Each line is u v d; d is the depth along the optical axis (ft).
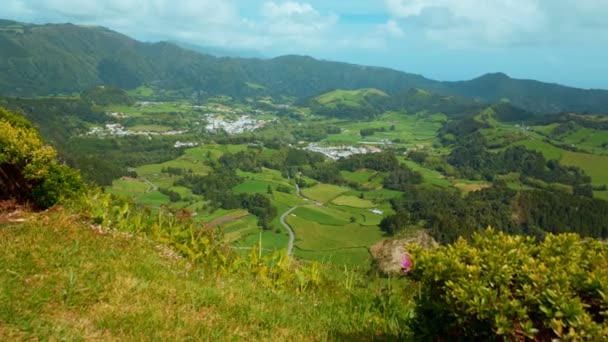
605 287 13.10
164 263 25.44
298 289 26.55
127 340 16.39
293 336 19.47
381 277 31.24
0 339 14.83
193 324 18.34
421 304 16.40
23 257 21.08
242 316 20.26
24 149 30.66
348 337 20.24
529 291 13.75
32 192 30.94
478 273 14.85
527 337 13.65
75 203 31.78
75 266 21.57
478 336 14.58
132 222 31.83
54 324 16.31
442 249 16.67
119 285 20.49
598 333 12.35
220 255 28.63
